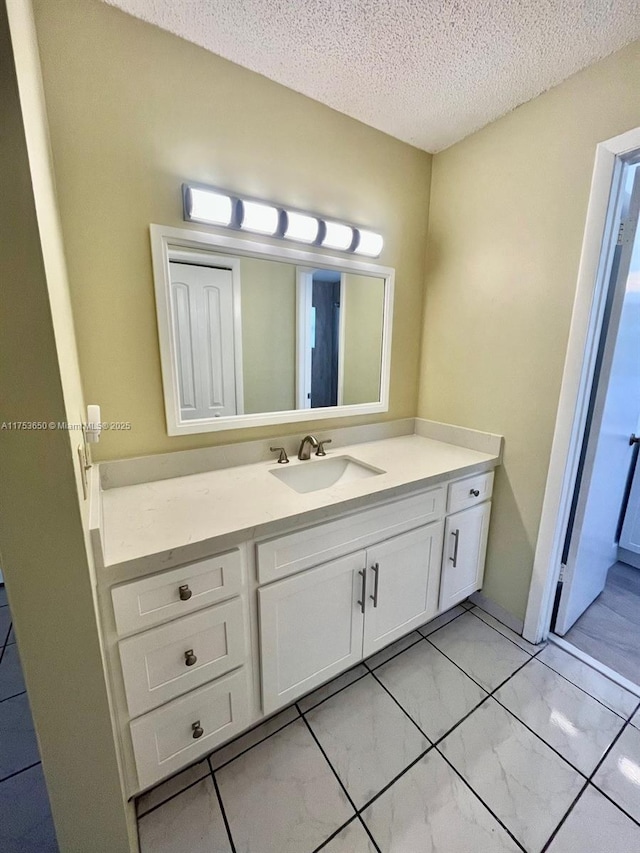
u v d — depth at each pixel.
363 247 1.67
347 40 1.17
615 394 1.55
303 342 1.66
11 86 0.51
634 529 2.23
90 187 1.12
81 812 0.80
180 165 1.24
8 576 0.64
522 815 1.03
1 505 0.61
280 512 1.12
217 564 1.01
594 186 1.29
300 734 1.25
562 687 1.44
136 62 1.13
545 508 1.56
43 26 1.00
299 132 1.45
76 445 0.74
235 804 1.06
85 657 0.72
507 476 1.70
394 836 0.98
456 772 1.14
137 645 0.93
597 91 1.26
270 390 1.61
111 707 0.83
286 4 1.04
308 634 1.24
